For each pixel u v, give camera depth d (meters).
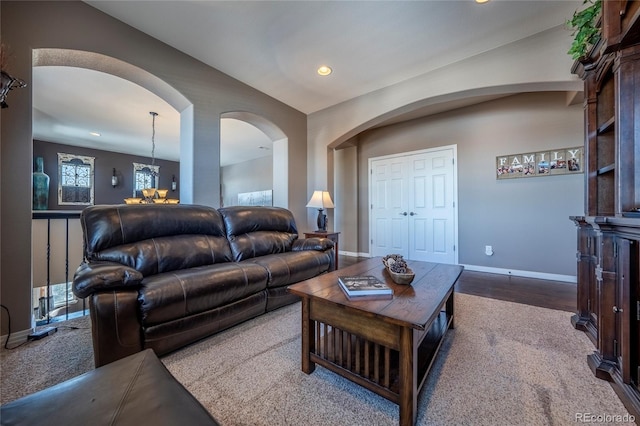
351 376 1.27
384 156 5.05
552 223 3.46
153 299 1.53
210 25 2.44
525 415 1.15
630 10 1.31
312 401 1.24
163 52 2.69
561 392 1.29
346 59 2.94
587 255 1.93
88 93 3.69
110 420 0.63
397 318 1.09
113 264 1.66
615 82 1.41
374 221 5.18
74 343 1.79
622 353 1.27
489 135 3.93
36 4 1.96
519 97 3.70
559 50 2.41
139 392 0.73
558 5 2.16
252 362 1.56
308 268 2.61
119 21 2.37
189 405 0.70
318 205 3.86
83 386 0.74
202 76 3.03
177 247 2.16
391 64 3.02
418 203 4.62
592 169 1.85
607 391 1.30
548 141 3.49
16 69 1.85
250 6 2.21
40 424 0.61
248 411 1.18
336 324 1.34
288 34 2.55
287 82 3.46
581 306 1.97
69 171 6.34
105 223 1.92
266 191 7.62
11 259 1.80
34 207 3.92
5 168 1.78
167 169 8.06
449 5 2.17
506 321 2.12
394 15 2.29
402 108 3.46
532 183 3.60
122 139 5.90
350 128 3.98
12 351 1.68
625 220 1.20
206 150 3.06
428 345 1.49
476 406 1.20
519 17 2.30
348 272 1.87
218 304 1.87
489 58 2.76
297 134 4.36
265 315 2.27
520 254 3.68
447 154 4.31
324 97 3.92
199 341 1.81
